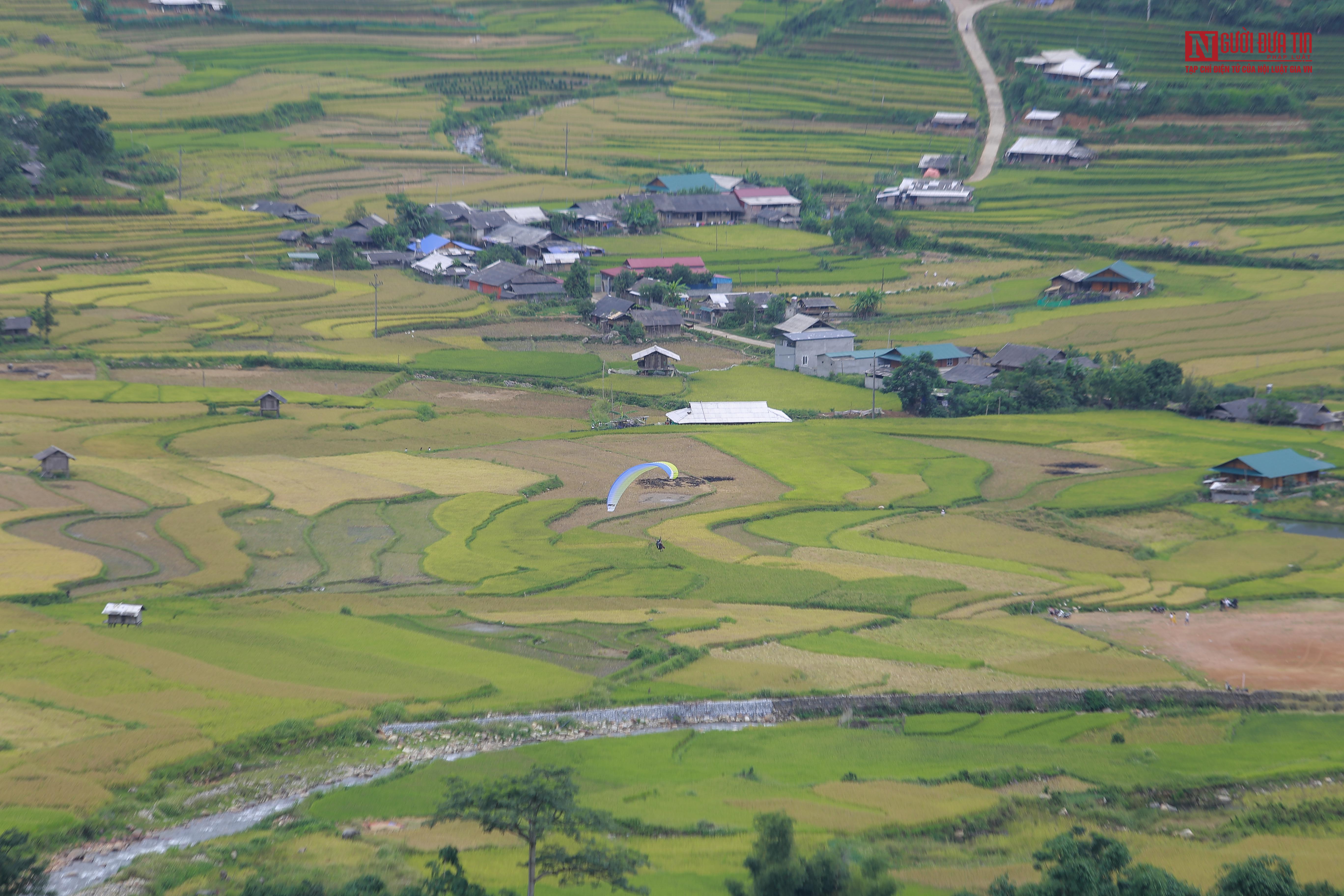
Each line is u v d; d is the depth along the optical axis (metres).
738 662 125.25
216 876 75.75
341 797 90.44
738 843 84.12
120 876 75.19
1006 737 110.25
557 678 118.12
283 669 115.88
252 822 86.38
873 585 150.38
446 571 151.62
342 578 148.75
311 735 100.94
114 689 106.81
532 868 72.75
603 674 121.44
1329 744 107.31
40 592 133.88
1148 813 92.44
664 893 75.56
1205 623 141.50
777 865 72.38
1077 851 74.12
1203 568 160.62
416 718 107.31
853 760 103.25
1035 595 148.88
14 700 102.31
